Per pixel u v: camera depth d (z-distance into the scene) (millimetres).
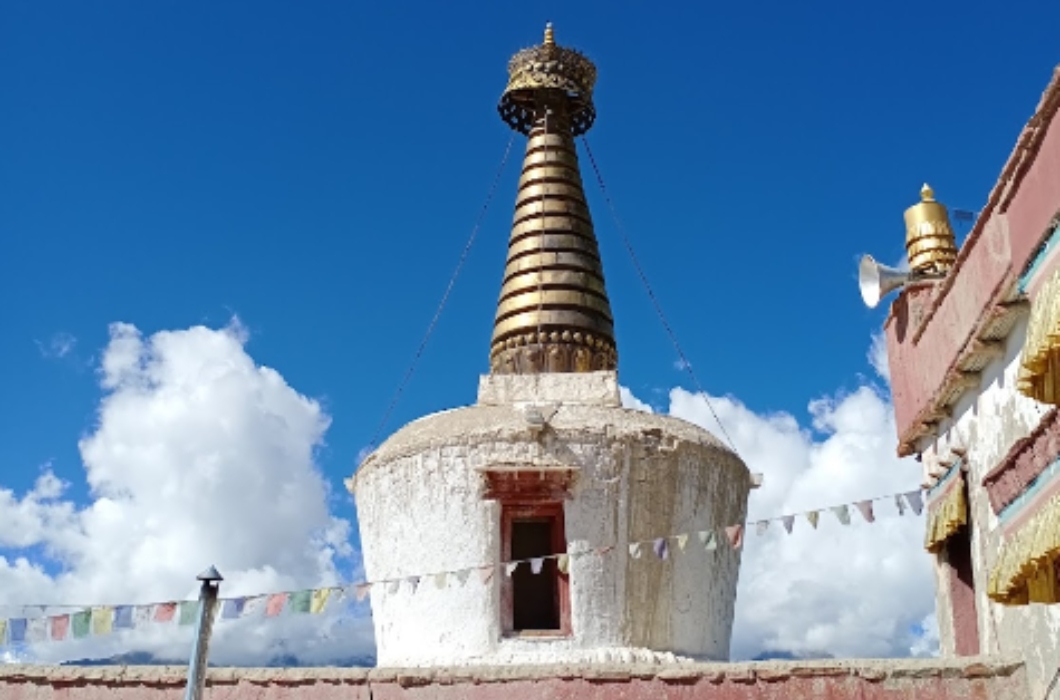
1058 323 9781
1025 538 11578
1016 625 13328
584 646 16297
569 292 20219
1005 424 13430
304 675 14359
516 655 16156
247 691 14344
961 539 15477
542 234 20828
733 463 18438
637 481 17109
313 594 13773
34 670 14586
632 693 13930
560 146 21953
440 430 17609
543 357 19672
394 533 17531
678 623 17062
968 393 14688
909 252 18062
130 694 14383
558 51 22422
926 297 16328
